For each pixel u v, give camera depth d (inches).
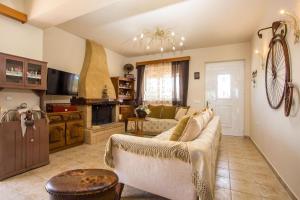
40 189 80.4
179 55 226.1
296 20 73.4
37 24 115.4
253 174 98.6
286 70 81.9
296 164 73.1
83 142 160.2
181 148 59.7
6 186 82.9
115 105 207.0
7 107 102.9
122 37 181.0
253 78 167.5
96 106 182.1
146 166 66.7
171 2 114.0
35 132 104.1
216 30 160.4
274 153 101.8
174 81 223.5
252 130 173.2
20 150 96.4
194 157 57.4
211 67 210.8
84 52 186.7
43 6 101.3
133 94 248.1
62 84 149.4
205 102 212.5
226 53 201.3
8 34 104.0
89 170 60.3
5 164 90.0
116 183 52.8
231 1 113.0
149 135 194.5
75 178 54.0
